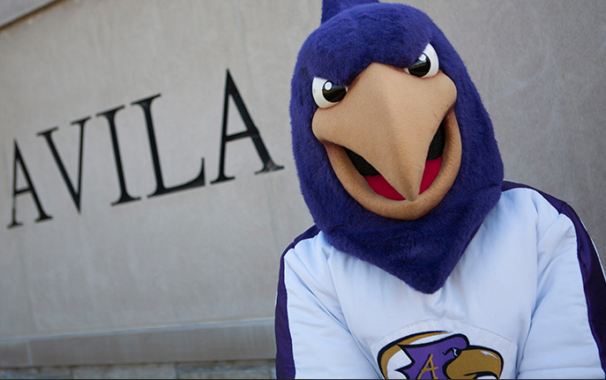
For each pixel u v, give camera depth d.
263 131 2.65
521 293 0.94
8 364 3.62
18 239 3.62
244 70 2.67
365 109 0.92
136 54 3.00
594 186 1.99
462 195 1.00
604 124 1.96
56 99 3.35
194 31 2.80
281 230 2.66
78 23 3.18
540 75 2.05
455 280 0.98
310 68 1.02
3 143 3.62
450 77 1.04
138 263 3.12
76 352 3.30
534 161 2.08
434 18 2.19
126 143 3.09
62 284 3.45
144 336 3.02
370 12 0.98
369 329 1.00
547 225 0.99
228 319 2.83
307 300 1.06
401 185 0.86
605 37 1.94
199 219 2.88
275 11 2.57
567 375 0.86
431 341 0.96
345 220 1.05
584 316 0.90
